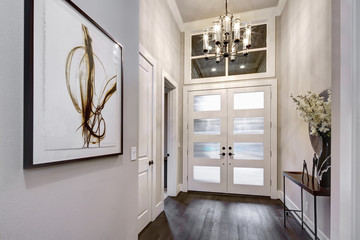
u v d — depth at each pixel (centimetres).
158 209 264
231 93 365
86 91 93
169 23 319
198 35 391
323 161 175
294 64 272
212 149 373
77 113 88
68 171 85
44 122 72
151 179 247
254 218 256
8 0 63
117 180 124
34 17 69
